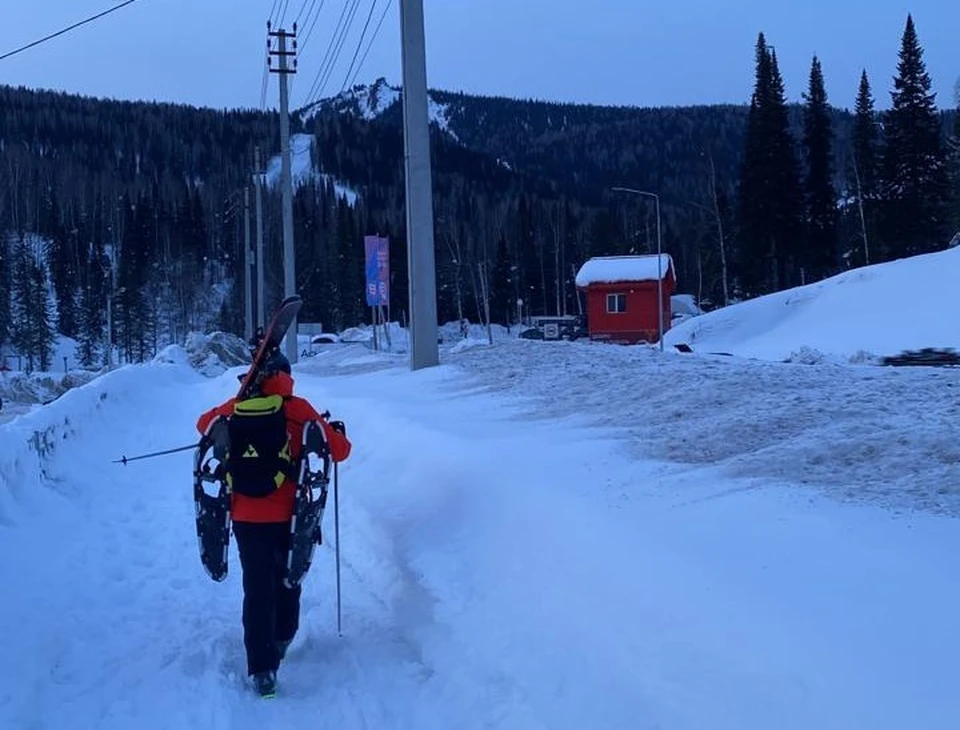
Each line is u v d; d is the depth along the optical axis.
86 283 95.12
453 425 8.04
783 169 67.19
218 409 4.83
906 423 5.77
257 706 4.32
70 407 12.30
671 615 3.82
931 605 3.33
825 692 3.02
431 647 4.79
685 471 5.55
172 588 6.31
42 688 4.50
